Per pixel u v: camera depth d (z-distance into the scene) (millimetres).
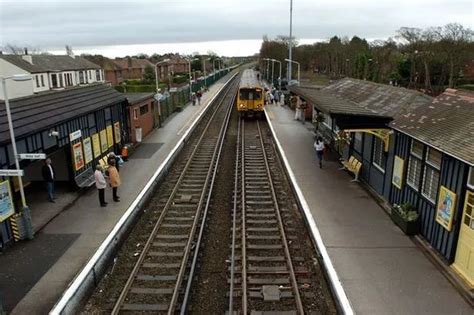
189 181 19328
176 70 111125
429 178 12078
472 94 12383
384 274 10578
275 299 10141
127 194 16406
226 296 10461
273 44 84125
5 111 13180
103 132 20203
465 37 49312
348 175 18734
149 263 11883
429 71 48844
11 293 9992
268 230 13898
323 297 10320
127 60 92375
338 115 14828
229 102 52250
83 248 12141
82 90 19844
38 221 13945
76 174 16938
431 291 9859
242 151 24500
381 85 19562
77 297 9781
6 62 50250
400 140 13844
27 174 17359
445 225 10867
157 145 25203
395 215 13406
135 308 9820
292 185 17656
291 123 32312
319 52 85625
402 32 62219
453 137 10539
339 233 12844
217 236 13836
